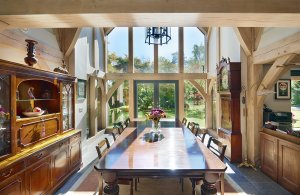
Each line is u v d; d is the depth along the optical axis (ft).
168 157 8.42
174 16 8.04
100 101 28.04
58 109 12.44
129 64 28.32
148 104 28.50
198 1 7.70
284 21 8.51
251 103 15.21
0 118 7.89
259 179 12.87
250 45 15.12
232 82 16.15
